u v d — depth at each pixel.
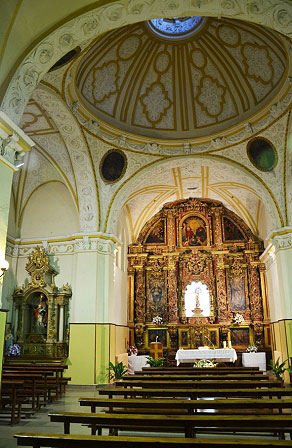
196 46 14.31
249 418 4.39
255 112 14.27
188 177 18.56
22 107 8.12
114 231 16.03
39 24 7.85
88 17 8.20
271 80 13.58
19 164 7.94
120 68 14.61
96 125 14.30
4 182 7.54
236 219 21.73
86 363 14.13
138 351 20.12
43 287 15.78
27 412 8.95
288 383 13.73
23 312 15.92
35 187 17.47
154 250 21.88
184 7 8.27
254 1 7.95
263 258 19.95
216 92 15.10
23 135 7.84
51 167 16.83
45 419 8.22
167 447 3.55
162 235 22.20
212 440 3.57
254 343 19.58
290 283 14.45
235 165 15.60
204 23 13.60
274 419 4.40
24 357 14.98
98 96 14.63
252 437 6.68
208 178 18.58
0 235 7.34
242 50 13.69
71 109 13.18
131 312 20.66
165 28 13.98
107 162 15.32
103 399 5.73
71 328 14.66
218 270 20.86
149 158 15.95
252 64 13.77
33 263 16.17
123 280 20.06
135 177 15.91
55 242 16.58
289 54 11.41
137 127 15.88
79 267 15.20
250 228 21.27
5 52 7.54
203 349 17.05
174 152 15.95
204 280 21.00
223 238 21.48
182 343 20.05
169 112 15.81
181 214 22.14
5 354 15.06
